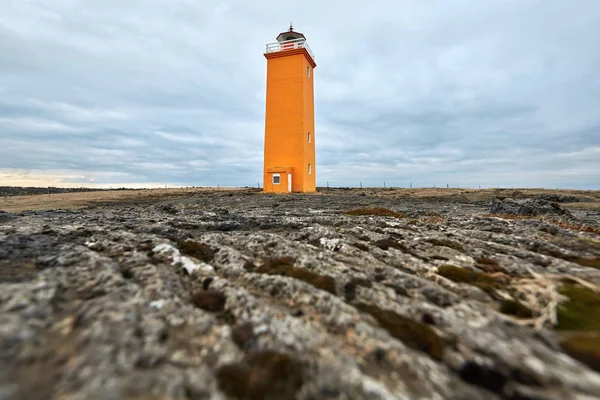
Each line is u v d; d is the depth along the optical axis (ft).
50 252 30.63
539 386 14.80
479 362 16.31
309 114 181.68
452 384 15.34
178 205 113.70
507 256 36.45
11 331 15.72
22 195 205.57
